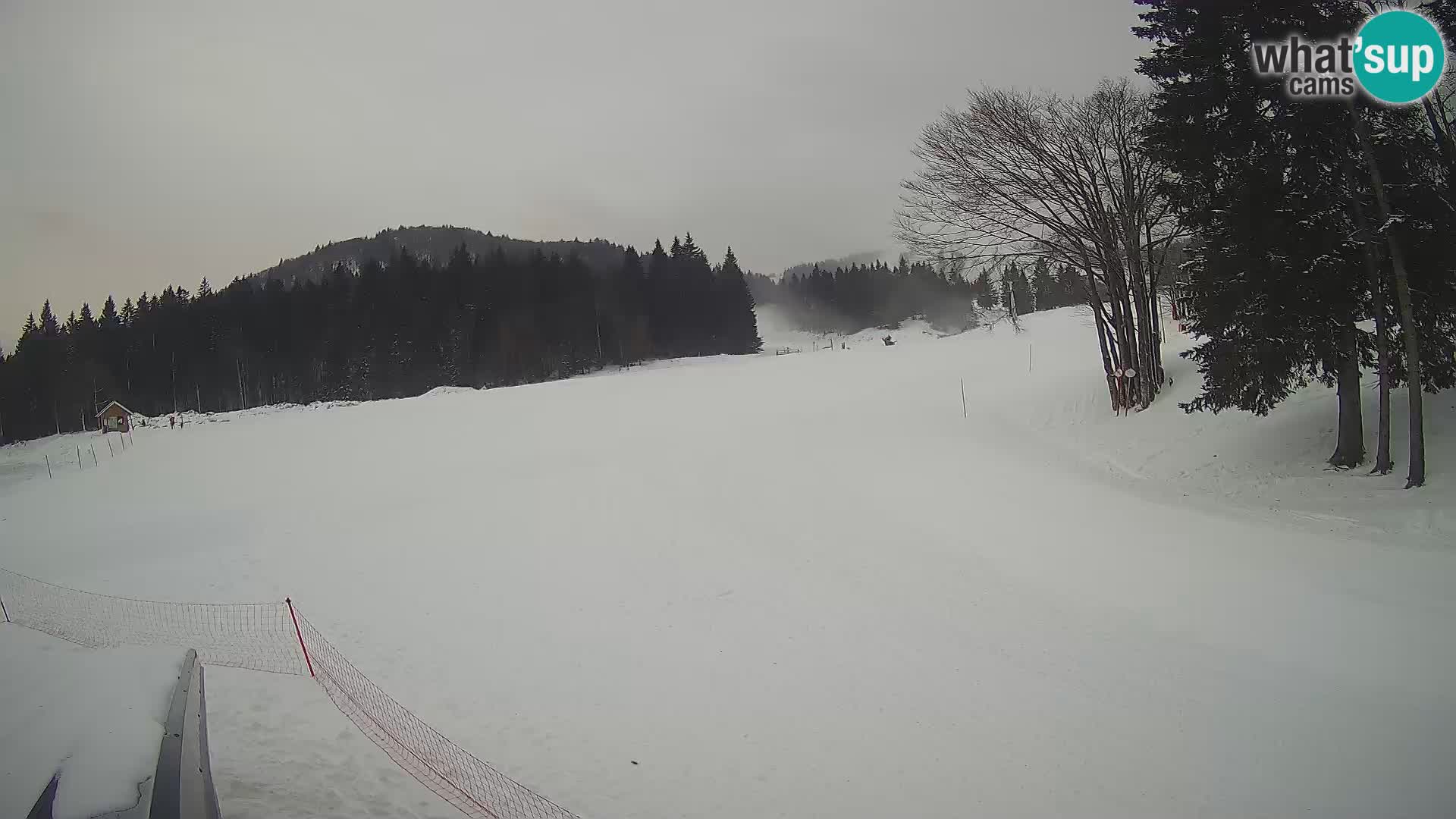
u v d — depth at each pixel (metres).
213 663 8.65
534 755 6.61
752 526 14.59
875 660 8.69
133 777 2.89
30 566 14.63
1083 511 14.20
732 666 8.66
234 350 70.69
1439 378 13.79
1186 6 13.88
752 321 88.44
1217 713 7.05
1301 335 13.37
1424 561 10.13
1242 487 14.85
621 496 17.25
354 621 10.39
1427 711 6.71
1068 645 8.85
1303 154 13.32
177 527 17.33
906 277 122.38
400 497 18.94
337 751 6.24
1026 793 5.91
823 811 5.75
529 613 10.62
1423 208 13.05
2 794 2.76
